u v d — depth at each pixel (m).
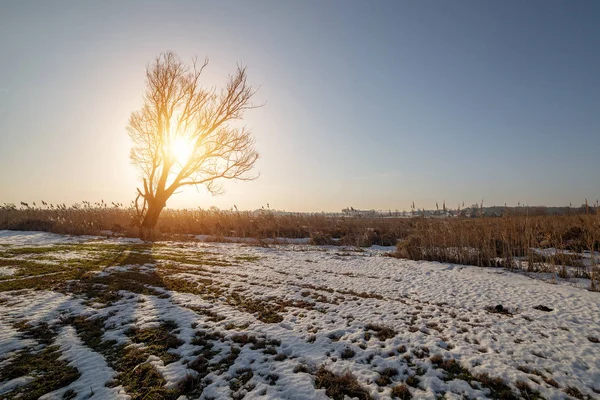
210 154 20.55
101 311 6.46
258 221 25.05
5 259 11.55
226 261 12.24
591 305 7.11
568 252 13.20
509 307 7.08
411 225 24.20
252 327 5.84
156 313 6.39
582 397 3.89
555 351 5.00
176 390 3.93
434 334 5.64
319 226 25.20
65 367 4.42
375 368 4.51
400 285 8.98
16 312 6.32
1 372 4.27
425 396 3.87
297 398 3.81
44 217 25.94
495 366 4.53
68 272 9.60
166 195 20.14
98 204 27.34
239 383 4.11
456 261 12.80
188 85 20.16
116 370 4.38
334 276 10.05
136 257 12.34
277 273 10.30
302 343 5.25
